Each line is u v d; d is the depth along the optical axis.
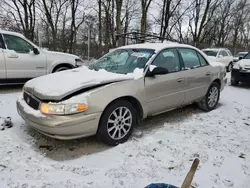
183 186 1.77
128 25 24.39
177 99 4.20
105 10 18.98
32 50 6.42
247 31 39.75
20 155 2.95
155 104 3.80
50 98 2.88
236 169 2.88
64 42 20.39
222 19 29.44
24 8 17.50
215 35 30.80
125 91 3.31
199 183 2.56
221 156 3.16
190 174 1.80
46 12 17.91
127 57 4.12
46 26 19.66
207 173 2.76
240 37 40.28
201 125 4.23
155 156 3.07
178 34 23.42
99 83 3.14
